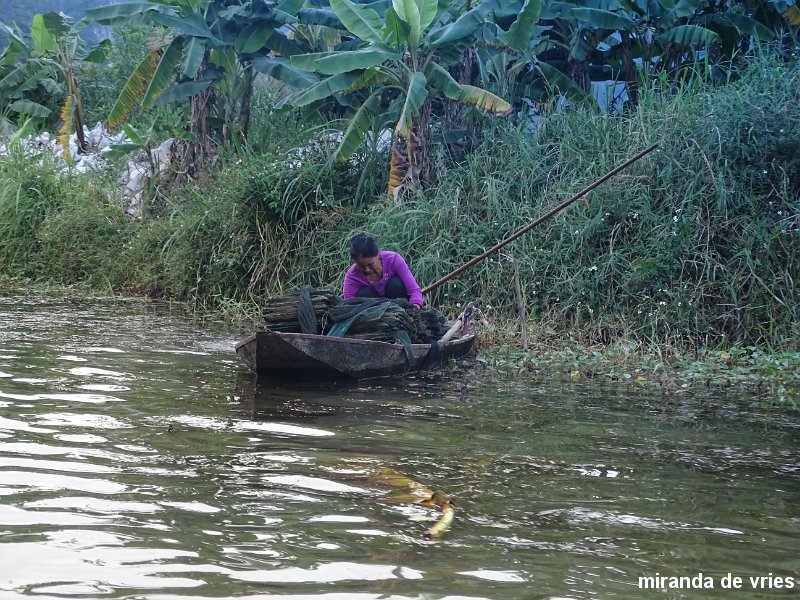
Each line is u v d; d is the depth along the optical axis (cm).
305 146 1310
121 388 632
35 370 686
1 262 1532
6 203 1558
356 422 559
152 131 1638
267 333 692
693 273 996
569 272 1033
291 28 1498
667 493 423
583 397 684
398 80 1190
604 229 1038
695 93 1130
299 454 467
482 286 1053
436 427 555
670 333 949
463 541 341
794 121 1020
